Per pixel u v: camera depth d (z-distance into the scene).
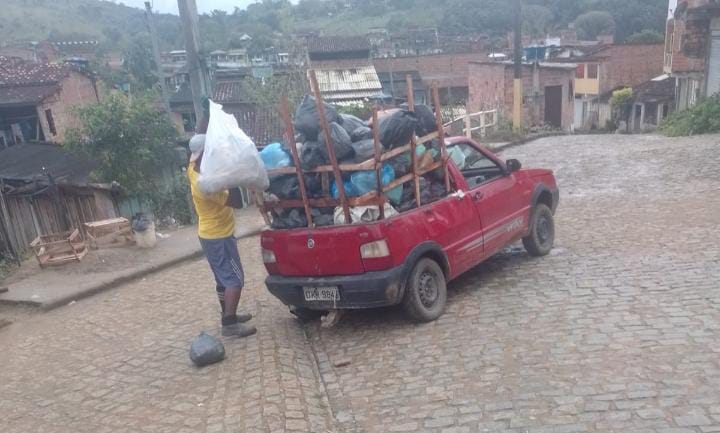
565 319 5.39
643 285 6.02
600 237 8.14
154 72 48.66
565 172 14.05
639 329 4.99
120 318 7.23
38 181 13.80
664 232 7.99
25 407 4.89
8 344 6.74
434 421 4.03
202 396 4.63
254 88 24.47
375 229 5.23
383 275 5.29
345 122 5.66
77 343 6.47
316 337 5.90
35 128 23.66
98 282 8.71
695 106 20.78
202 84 12.20
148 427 4.24
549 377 4.38
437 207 5.85
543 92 29.94
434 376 4.66
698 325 4.95
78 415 4.63
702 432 3.51
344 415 4.30
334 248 5.38
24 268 9.98
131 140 14.20
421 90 41.50
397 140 5.39
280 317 6.48
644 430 3.60
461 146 6.86
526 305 5.86
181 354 5.69
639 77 43.12
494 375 4.54
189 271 9.29
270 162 5.64
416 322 5.77
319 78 37.97
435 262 5.85
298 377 4.87
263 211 5.80
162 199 14.62
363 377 4.86
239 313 6.66
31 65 27.41
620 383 4.17
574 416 3.84
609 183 12.14
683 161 13.37
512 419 3.91
